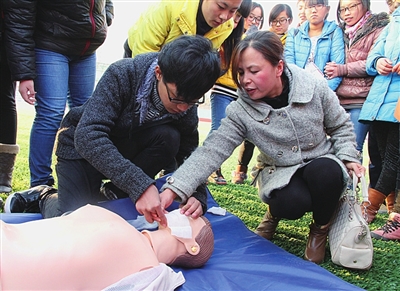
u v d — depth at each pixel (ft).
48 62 7.43
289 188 5.86
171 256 4.86
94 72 8.49
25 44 7.00
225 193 10.19
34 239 3.81
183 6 7.16
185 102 4.78
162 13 7.30
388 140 8.17
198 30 7.53
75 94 8.40
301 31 10.19
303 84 5.82
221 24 7.36
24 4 6.81
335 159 5.82
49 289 3.51
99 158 5.08
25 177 9.96
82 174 6.06
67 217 4.37
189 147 6.66
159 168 6.44
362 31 9.16
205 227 5.24
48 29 7.28
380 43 8.45
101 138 5.16
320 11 9.76
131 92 5.53
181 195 5.29
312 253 6.08
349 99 9.29
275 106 6.03
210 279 4.77
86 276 3.69
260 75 5.51
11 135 8.39
